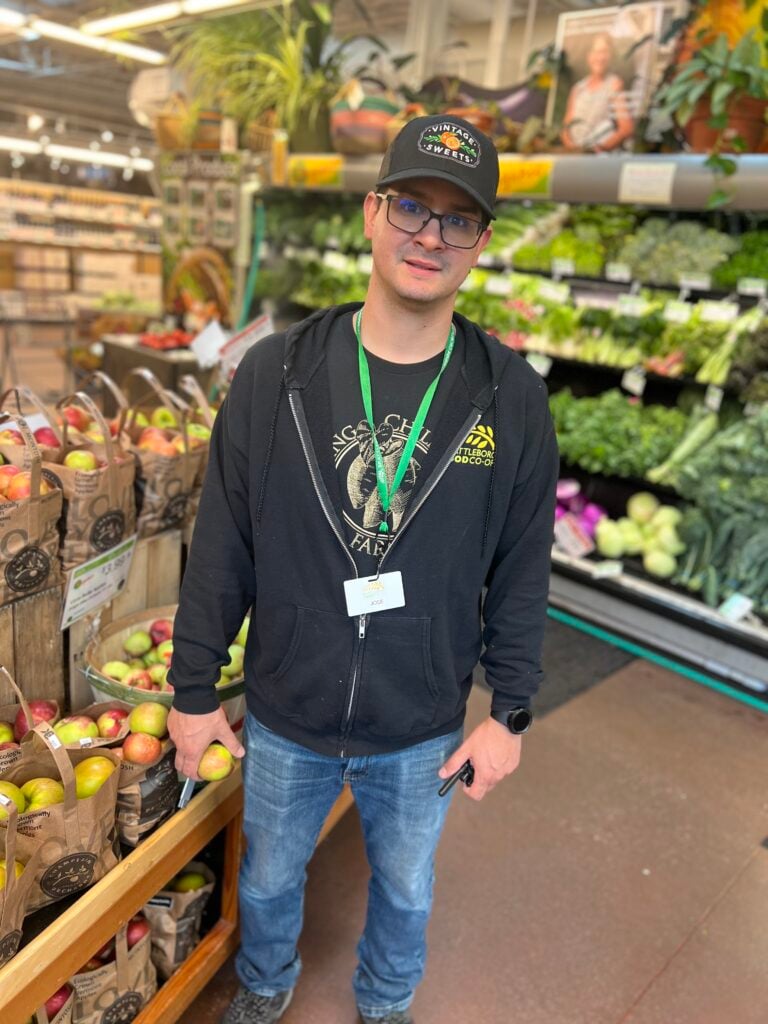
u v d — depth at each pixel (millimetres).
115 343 5457
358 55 7141
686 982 2018
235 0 4867
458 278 1229
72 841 1312
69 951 1313
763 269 3404
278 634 1352
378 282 1249
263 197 5125
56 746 1257
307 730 1409
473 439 1287
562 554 4051
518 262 4250
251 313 5270
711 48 3150
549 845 2449
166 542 2025
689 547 3805
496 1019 1871
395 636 1304
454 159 1143
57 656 1736
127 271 10812
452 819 2525
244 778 1542
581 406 4160
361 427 1280
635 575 3875
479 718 3088
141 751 1448
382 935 1647
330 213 5246
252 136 5059
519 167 3748
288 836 1536
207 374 5129
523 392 1334
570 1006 1922
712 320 3568
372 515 1274
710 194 3170
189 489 2023
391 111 4336
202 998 1852
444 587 1311
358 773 1454
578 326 4047
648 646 3746
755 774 2912
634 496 4152
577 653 3703
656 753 2977
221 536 1376
